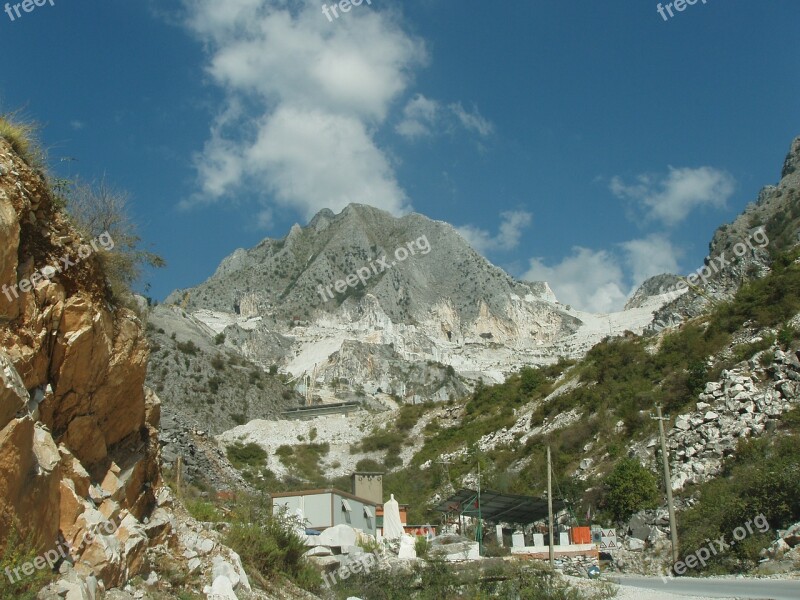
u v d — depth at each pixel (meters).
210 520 17.33
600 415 57.62
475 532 39.00
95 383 12.04
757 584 22.05
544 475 53.16
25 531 9.17
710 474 38.09
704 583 23.75
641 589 23.28
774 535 28.47
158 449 15.26
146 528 13.14
